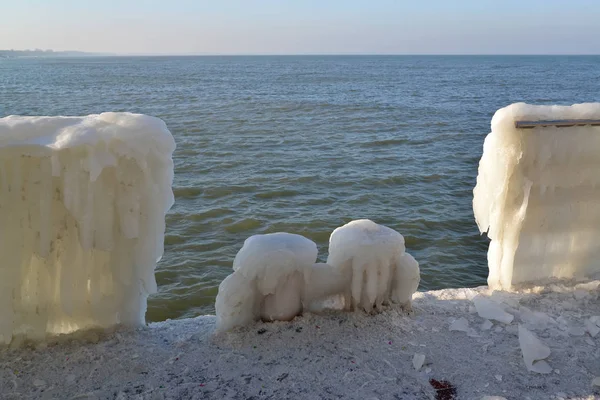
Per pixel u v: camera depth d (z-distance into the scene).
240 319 3.85
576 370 3.53
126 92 47.38
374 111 33.28
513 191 4.27
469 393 3.26
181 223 11.46
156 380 3.28
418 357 3.54
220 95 44.97
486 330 3.97
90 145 3.20
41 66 126.50
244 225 11.51
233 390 3.21
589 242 4.65
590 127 4.23
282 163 17.58
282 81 66.50
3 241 3.24
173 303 8.06
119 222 3.50
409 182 15.28
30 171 3.23
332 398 3.16
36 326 3.52
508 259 4.49
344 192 14.22
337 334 3.82
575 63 154.88
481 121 28.73
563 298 4.45
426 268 9.48
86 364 3.40
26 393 3.11
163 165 3.52
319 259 10.12
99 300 3.67
